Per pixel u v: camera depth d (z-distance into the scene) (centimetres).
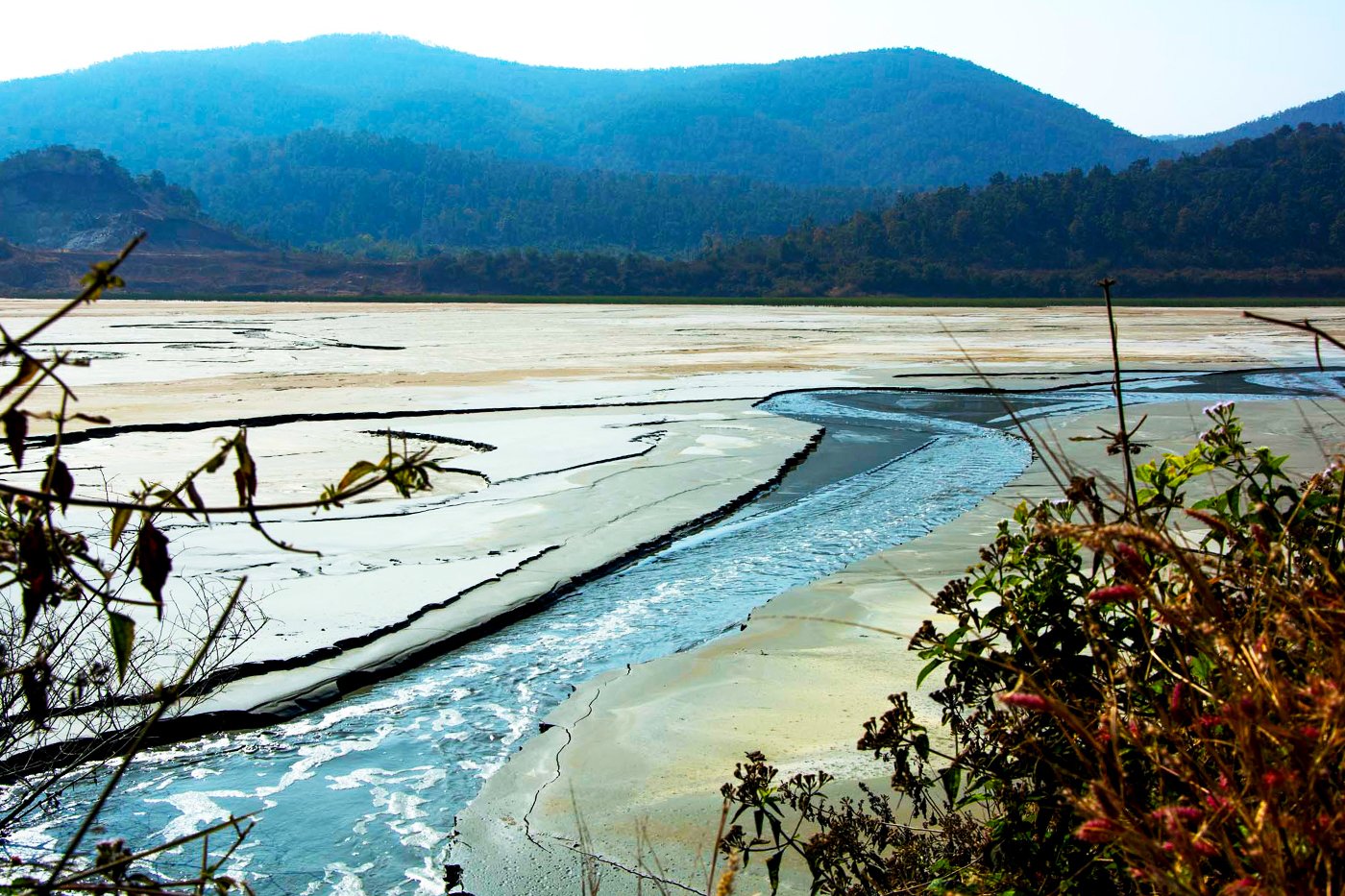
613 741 560
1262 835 157
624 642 727
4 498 177
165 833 472
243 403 1831
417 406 1806
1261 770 163
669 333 4038
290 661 658
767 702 595
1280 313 6234
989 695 283
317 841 471
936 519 1075
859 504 1151
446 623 745
